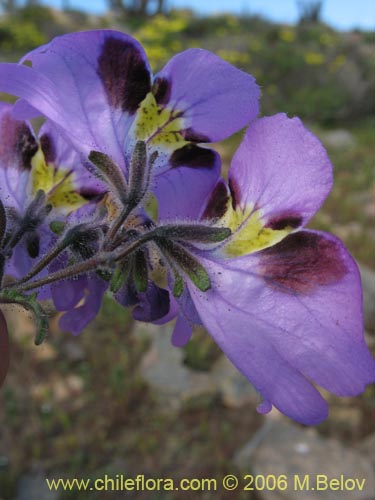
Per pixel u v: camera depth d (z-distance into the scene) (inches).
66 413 8.0
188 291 2.1
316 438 7.7
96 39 2.1
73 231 2.1
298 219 1.9
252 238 2.0
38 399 8.1
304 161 1.9
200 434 7.8
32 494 7.0
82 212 2.4
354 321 1.9
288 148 1.9
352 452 7.5
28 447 7.5
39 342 2.0
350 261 1.9
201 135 2.2
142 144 2.0
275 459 7.3
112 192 2.1
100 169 2.0
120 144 2.2
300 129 1.9
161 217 2.2
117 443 7.7
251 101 2.1
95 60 2.1
